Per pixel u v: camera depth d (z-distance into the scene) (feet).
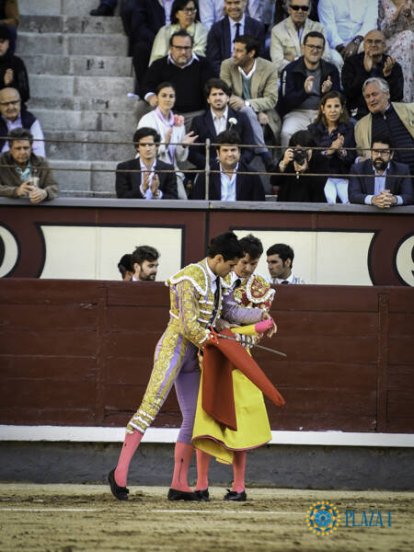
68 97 104.42
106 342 76.38
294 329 76.64
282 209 83.51
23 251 83.61
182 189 90.02
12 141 84.38
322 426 76.38
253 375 58.80
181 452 62.03
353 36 104.42
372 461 76.59
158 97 93.45
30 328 76.38
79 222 83.76
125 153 102.37
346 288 76.95
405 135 92.02
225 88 91.76
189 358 61.46
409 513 59.72
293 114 98.07
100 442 75.87
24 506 58.95
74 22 109.40
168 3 104.47
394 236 84.23
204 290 59.62
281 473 76.02
